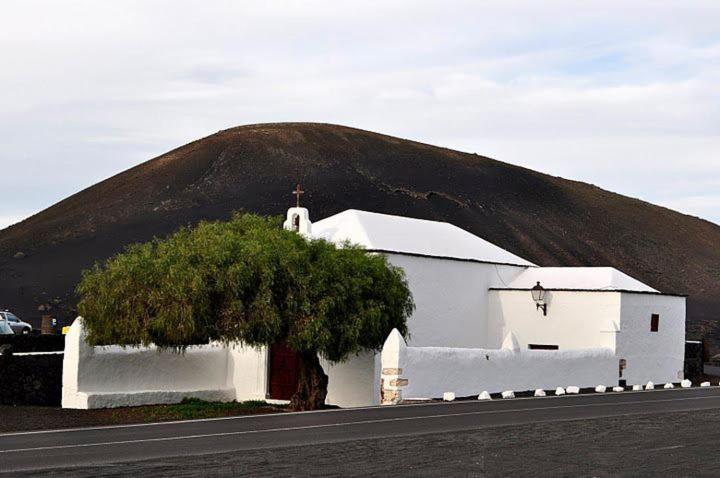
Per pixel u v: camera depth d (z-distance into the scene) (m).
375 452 16.28
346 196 146.75
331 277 28.09
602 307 37.97
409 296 30.88
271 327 26.86
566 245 153.25
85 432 19.30
